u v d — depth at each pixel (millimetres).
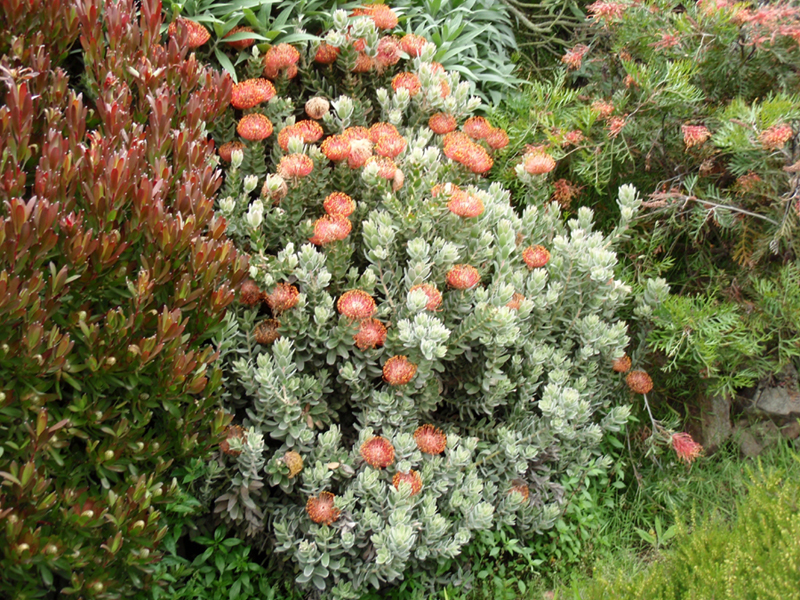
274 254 2754
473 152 2842
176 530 2238
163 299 2059
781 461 3348
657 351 3508
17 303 1604
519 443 2795
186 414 2098
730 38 3287
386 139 2730
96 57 2262
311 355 2535
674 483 3191
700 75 3529
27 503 1724
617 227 3279
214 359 2137
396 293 2754
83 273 1794
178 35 2547
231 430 2318
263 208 2631
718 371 3297
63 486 1888
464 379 2871
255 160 2799
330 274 2449
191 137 2281
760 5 3398
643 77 3389
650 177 3762
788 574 2057
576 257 2951
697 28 3361
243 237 2607
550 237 3303
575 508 2928
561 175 3906
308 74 3178
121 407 2002
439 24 3893
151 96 2111
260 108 2924
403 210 2709
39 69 2029
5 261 1634
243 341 2494
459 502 2506
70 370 1806
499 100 3939
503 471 2738
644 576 2312
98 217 1836
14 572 1695
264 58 3039
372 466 2387
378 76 3330
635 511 3176
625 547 2998
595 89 3984
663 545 2971
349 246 2646
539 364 2834
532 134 3680
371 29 3053
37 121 2027
